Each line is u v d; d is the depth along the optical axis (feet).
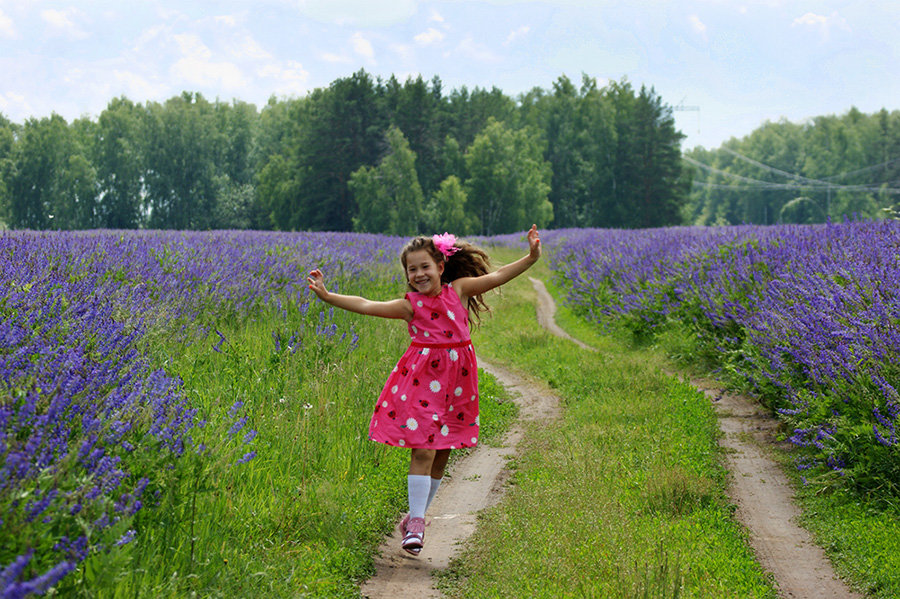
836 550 15.83
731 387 30.76
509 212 310.86
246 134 397.80
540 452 22.77
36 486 10.46
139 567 11.61
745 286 36.70
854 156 526.57
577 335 52.75
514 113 395.14
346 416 22.24
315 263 49.67
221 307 32.96
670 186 354.54
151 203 359.05
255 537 14.47
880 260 30.50
